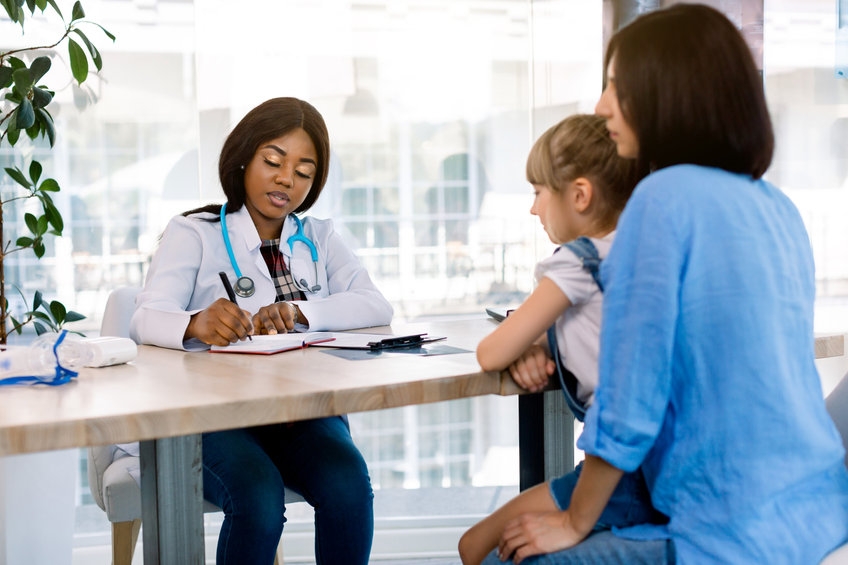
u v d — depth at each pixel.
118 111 2.52
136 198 2.55
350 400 1.12
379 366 1.28
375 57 2.63
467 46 2.68
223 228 1.84
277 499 1.47
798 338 1.06
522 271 2.77
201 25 2.52
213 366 1.30
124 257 2.57
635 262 1.01
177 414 1.01
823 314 2.63
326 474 1.55
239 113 2.56
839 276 2.62
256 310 1.80
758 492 1.00
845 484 1.11
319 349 1.47
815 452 1.04
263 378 1.19
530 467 1.58
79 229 2.53
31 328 2.54
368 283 1.94
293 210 1.95
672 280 0.99
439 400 1.19
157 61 2.52
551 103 2.67
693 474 1.02
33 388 1.13
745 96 1.04
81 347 1.29
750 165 1.06
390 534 2.59
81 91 2.49
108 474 1.70
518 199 2.74
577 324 1.20
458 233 2.74
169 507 1.18
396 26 2.63
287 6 2.56
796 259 1.08
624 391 1.00
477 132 2.71
